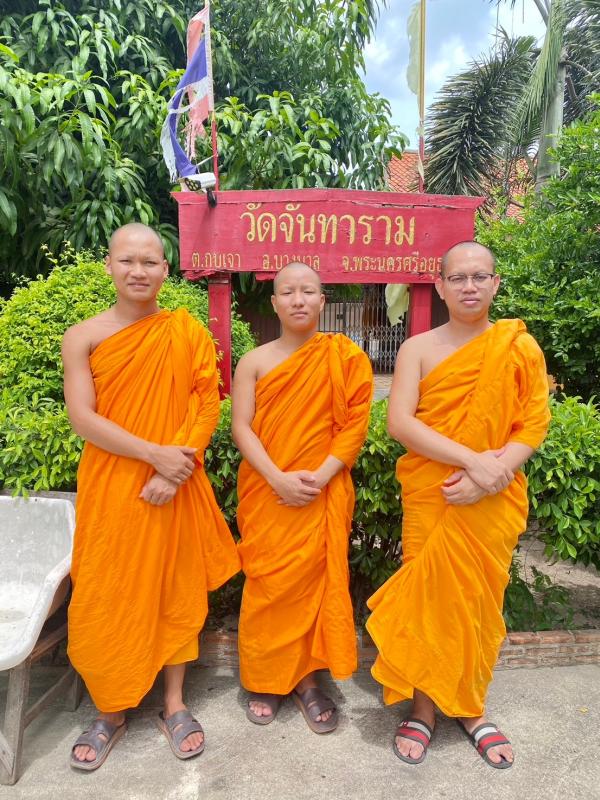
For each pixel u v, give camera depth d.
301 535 2.19
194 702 2.44
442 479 2.06
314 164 6.12
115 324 2.07
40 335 3.12
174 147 3.03
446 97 9.11
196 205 3.02
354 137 7.04
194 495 2.21
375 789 1.99
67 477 2.67
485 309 2.07
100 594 2.03
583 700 2.48
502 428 2.01
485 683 2.18
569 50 7.39
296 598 2.23
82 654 2.06
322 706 2.30
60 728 2.27
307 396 2.16
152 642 2.11
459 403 2.03
